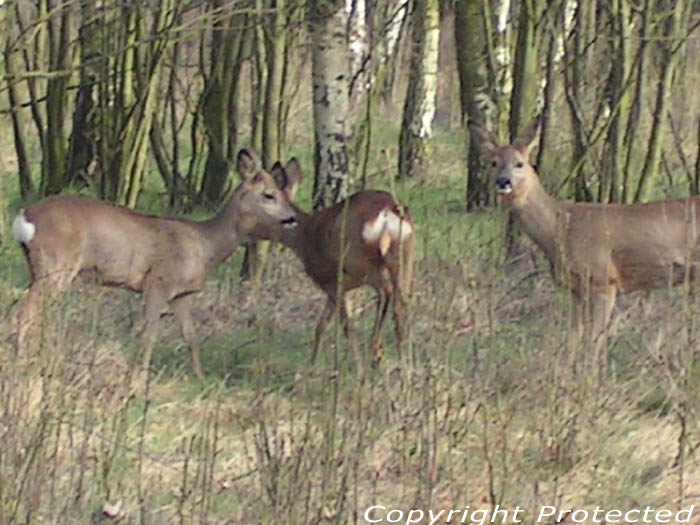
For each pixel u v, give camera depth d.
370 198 12.84
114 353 12.17
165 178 21.56
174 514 9.13
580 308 11.48
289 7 15.95
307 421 8.49
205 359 13.12
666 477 9.87
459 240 15.07
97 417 10.34
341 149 15.16
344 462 8.59
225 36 20.69
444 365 10.02
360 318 14.42
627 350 12.48
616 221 13.23
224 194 21.14
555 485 8.80
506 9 22.86
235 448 10.20
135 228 13.15
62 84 21.61
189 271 13.29
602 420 10.25
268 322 13.88
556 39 18.44
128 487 9.48
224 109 21.03
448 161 25.14
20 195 22.91
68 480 9.37
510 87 21.80
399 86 31.08
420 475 8.80
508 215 15.40
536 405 9.76
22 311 12.58
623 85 16.50
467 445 9.70
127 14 19.12
